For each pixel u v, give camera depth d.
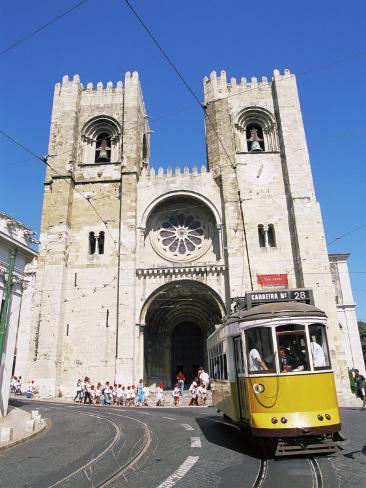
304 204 36.25
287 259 35.69
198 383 32.28
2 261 20.70
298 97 41.19
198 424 17.20
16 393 36.91
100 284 36.22
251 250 35.91
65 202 38.19
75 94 42.78
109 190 39.56
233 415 12.95
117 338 33.78
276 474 8.51
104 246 37.53
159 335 42.03
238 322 12.25
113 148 42.16
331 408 10.42
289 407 10.30
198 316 43.59
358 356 50.09
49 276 35.75
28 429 16.28
